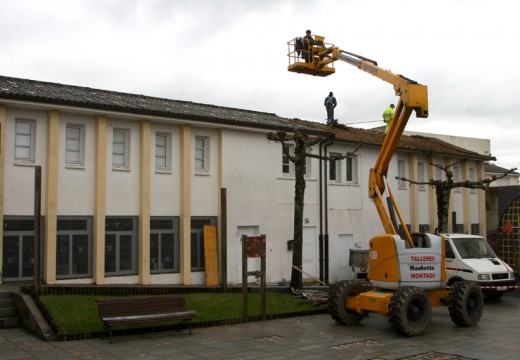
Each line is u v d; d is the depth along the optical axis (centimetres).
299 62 1889
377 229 2670
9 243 1662
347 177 2608
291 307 1571
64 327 1211
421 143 3127
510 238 2955
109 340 1173
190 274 1994
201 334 1254
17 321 1350
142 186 1897
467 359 1015
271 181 2267
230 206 2123
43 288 1449
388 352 1073
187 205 1998
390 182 2780
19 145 1706
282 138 1770
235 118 2203
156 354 1046
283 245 2292
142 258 1877
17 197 1678
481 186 2464
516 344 1152
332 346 1130
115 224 1858
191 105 2438
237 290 1838
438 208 2483
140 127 1925
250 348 1105
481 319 1495
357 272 2502
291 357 1030
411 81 1399
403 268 1314
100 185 1803
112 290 1583
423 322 1253
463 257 1866
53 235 1700
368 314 1524
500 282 1817
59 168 1750
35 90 1838
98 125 1814
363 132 2948
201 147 2109
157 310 1230
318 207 2439
